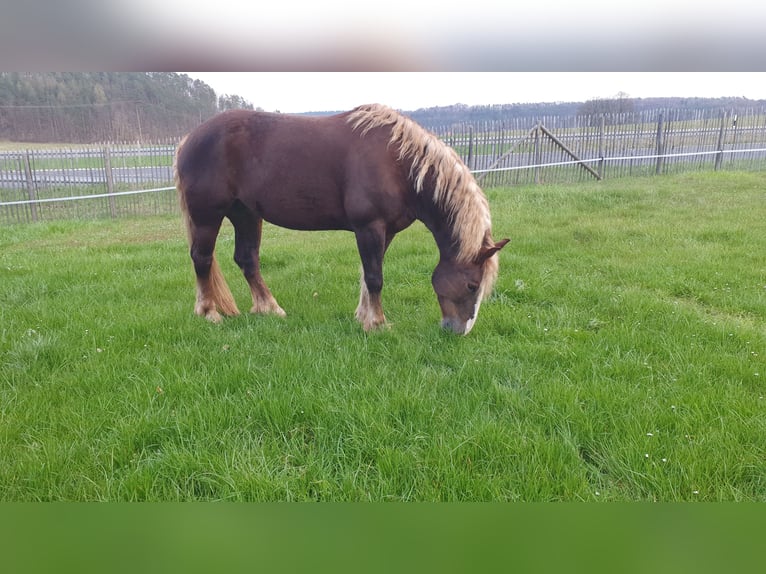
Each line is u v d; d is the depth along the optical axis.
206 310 4.44
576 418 2.78
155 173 15.12
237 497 2.23
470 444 2.57
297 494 2.26
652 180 13.30
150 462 2.46
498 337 3.91
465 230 3.62
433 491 2.25
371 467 2.46
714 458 2.41
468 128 13.75
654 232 7.21
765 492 2.29
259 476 2.31
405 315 4.51
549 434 2.74
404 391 3.03
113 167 15.02
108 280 5.57
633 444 2.54
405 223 4.04
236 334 3.97
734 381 3.19
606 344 3.76
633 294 4.76
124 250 7.50
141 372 3.36
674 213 8.63
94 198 12.10
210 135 4.05
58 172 13.91
